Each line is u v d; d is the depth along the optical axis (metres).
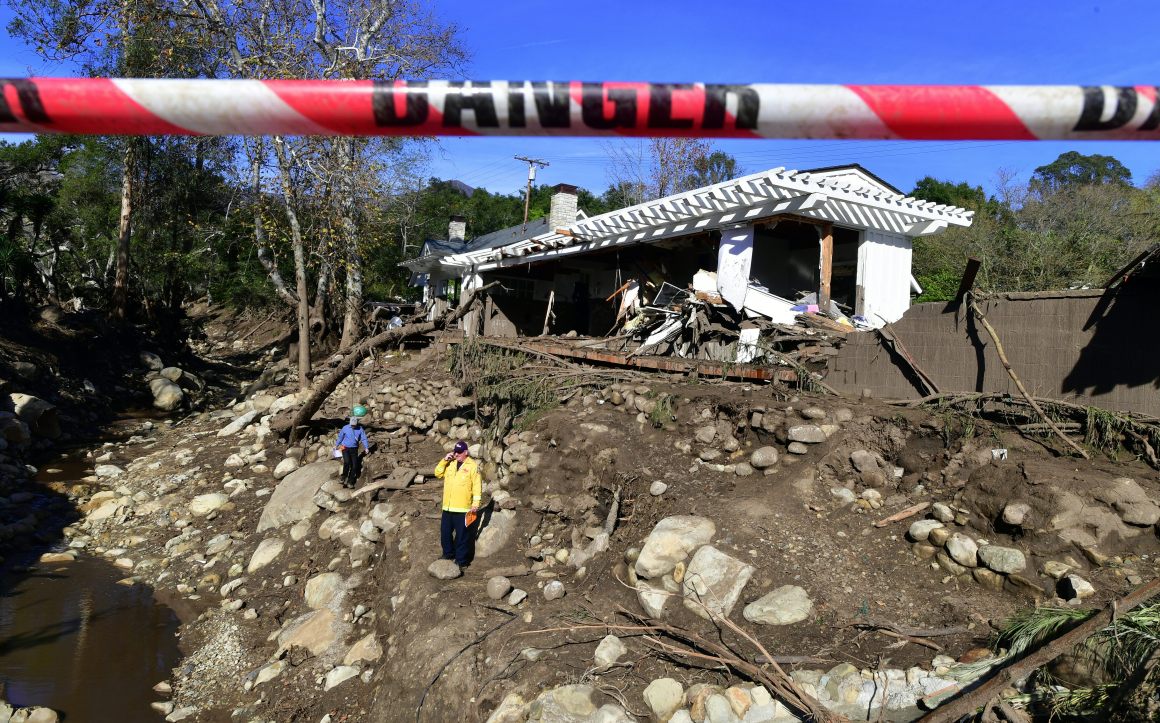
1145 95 1.16
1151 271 6.84
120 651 8.66
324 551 10.18
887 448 7.79
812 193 11.50
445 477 8.33
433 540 8.81
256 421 17.56
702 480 8.27
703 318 12.57
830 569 6.45
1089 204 21.77
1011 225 24.12
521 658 6.23
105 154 28.67
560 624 6.61
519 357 13.34
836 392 9.45
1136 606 4.64
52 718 7.09
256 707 7.41
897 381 8.88
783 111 1.19
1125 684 4.12
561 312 21.31
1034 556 5.95
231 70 19.47
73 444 17.11
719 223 13.01
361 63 20.00
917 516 6.97
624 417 10.11
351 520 10.55
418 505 10.11
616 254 16.91
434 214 43.03
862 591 6.18
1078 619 4.71
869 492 7.43
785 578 6.39
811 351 10.12
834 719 4.78
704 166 33.75
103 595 10.13
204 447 16.22
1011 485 6.52
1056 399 7.45
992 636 5.28
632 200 34.25
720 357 11.99
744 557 6.65
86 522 12.77
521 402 11.70
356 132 1.29
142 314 28.88
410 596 7.74
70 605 9.76
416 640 6.95
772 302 12.73
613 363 12.53
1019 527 6.18
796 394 9.26
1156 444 6.55
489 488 10.23
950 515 6.67
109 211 30.56
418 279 31.55
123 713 7.45
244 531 11.81
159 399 21.78
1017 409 7.52
